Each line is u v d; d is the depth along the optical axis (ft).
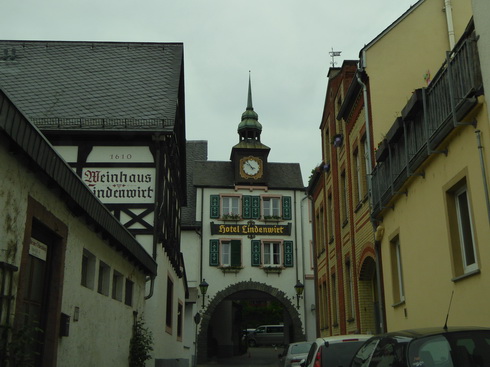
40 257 25.77
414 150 33.86
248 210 122.11
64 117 60.59
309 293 119.24
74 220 29.14
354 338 31.65
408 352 17.37
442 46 49.57
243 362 116.47
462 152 27.55
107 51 74.18
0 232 20.45
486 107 24.64
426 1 50.72
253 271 119.55
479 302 26.25
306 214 123.24
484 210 25.39
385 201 40.50
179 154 81.87
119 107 63.16
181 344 84.69
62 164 25.18
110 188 58.49
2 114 19.13
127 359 42.75
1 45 74.02
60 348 27.55
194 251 119.44
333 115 68.44
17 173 21.77
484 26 24.75
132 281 44.73
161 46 75.51
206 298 117.39
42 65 70.59
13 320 21.45
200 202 122.31
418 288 34.71
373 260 51.06
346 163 59.77
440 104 29.55
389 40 49.73
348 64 62.49
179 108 76.23
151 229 57.11
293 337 119.34
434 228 31.73
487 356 16.89
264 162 124.77
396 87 48.49
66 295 28.14
